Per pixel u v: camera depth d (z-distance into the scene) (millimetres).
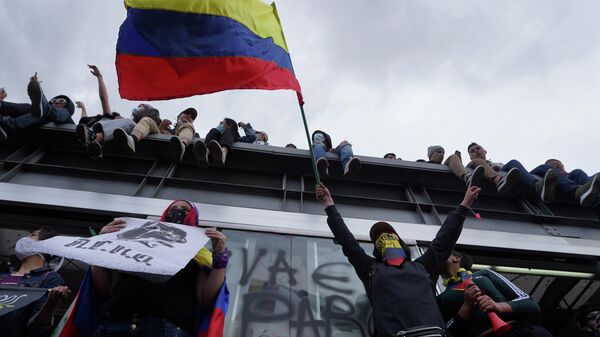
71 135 6039
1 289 2822
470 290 2906
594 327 4375
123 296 2432
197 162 6176
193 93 3979
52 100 6504
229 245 4379
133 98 3918
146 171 6078
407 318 2465
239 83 4035
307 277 4148
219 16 4227
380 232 3244
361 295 4039
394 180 6574
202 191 5750
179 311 2492
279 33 4586
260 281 4043
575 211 6539
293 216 5125
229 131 6363
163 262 2279
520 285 8523
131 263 2209
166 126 7301
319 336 3654
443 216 6023
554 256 5477
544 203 6449
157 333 2316
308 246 4500
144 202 5066
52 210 4906
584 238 5930
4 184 4977
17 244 3574
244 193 5855
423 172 6504
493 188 6551
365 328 3754
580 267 5605
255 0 4590
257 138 8281
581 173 6645
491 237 5391
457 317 2984
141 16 4125
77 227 5094
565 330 8609
